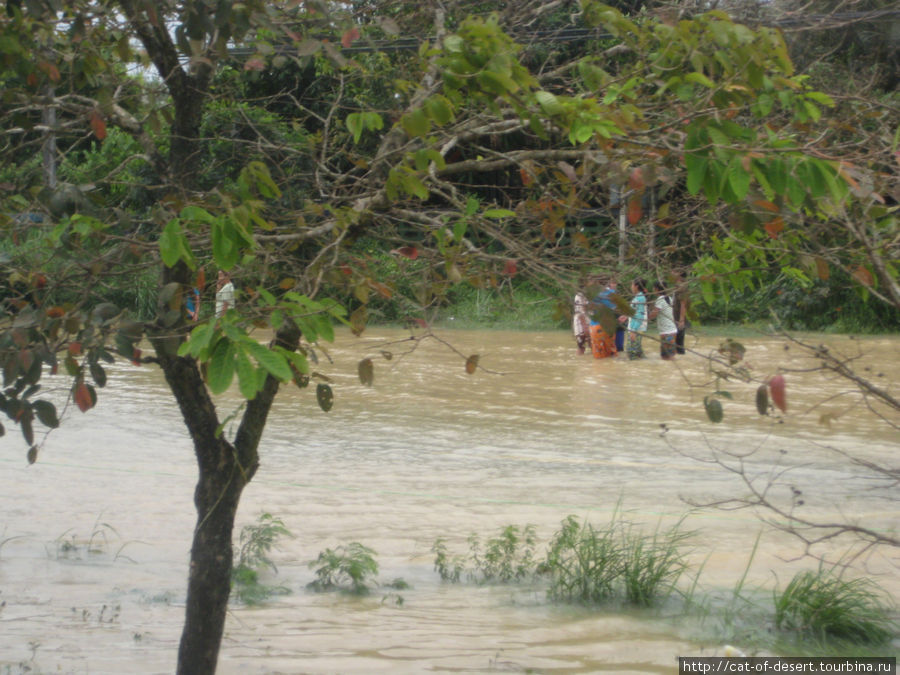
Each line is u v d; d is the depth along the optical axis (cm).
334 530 1078
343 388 2198
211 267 595
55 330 470
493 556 938
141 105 693
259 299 479
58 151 658
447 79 481
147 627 779
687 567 917
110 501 1188
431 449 1540
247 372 407
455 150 677
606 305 496
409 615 824
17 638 747
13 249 566
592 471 1386
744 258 666
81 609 823
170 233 433
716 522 1102
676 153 473
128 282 575
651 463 1440
